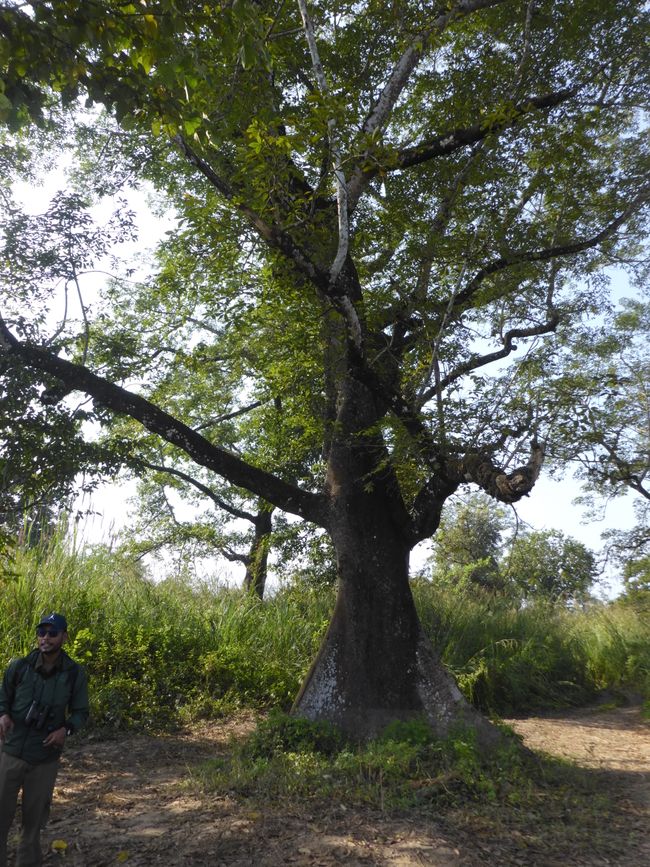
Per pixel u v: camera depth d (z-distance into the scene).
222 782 6.83
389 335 10.20
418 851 5.38
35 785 4.51
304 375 12.98
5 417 9.26
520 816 6.40
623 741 10.99
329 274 8.45
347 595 9.16
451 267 10.19
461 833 5.87
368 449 9.60
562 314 10.74
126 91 6.27
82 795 6.56
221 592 13.81
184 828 5.68
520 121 9.63
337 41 10.55
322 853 5.25
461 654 14.91
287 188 8.87
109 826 5.72
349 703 8.68
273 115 8.59
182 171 12.41
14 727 4.55
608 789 7.86
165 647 11.02
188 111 6.50
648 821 6.67
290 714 8.86
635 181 10.60
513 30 10.80
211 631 12.30
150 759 7.95
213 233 9.88
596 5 10.09
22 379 9.20
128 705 9.61
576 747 10.42
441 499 9.07
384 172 8.78
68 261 9.95
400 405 8.63
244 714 10.36
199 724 9.77
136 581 12.78
